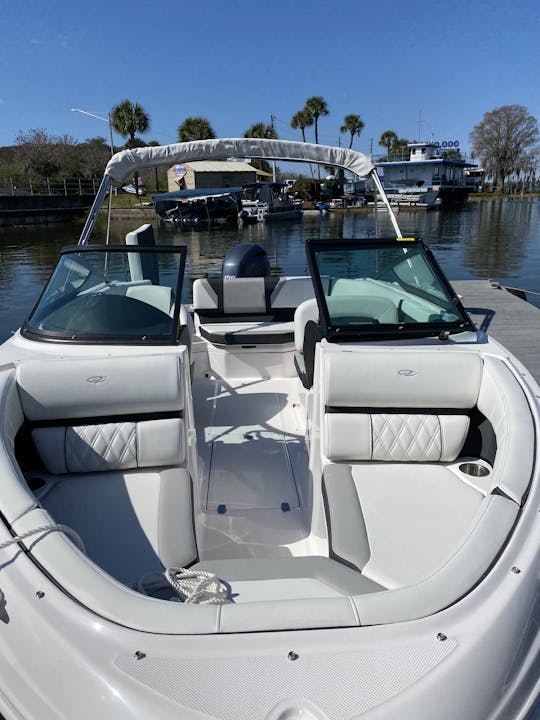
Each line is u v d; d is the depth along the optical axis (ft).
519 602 4.24
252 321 14.21
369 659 3.76
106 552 5.90
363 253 8.57
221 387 12.68
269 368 13.11
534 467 5.64
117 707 3.56
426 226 99.14
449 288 8.58
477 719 3.65
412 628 3.95
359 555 5.72
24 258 59.26
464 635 3.94
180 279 8.73
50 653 3.93
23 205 109.60
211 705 3.51
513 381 6.98
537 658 4.18
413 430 7.36
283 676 3.66
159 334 8.07
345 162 12.48
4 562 4.53
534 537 4.79
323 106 157.69
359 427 7.30
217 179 130.62
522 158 234.79
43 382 7.02
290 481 9.05
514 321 17.65
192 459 7.97
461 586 4.26
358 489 6.88
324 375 7.36
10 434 6.39
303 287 14.55
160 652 3.80
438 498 6.75
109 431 7.16
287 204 122.52
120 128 134.00
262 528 7.96
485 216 127.54
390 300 8.32
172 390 7.22
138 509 6.57
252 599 5.08
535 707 4.00
